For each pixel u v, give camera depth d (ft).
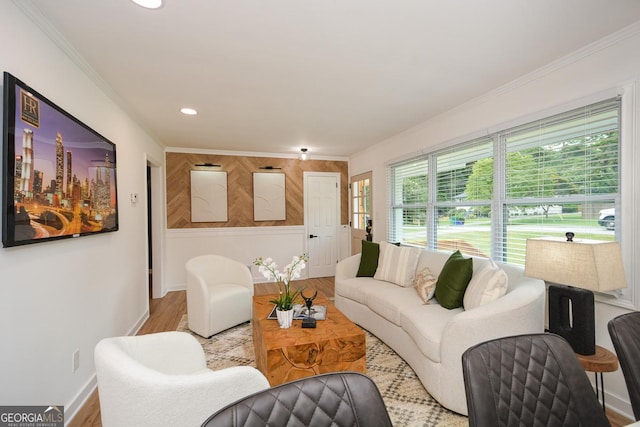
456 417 5.85
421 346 6.66
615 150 6.21
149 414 3.37
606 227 6.40
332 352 6.49
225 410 2.23
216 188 16.42
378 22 5.53
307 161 18.33
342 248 19.07
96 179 7.05
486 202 9.32
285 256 17.84
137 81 7.82
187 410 3.52
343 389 2.57
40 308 4.98
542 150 7.72
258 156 17.31
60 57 5.82
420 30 5.79
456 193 10.62
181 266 15.90
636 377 3.17
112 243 8.18
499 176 8.86
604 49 6.19
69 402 5.82
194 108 9.86
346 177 19.12
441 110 10.41
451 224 10.91
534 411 2.87
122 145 9.20
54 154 5.29
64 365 5.68
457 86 8.44
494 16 5.38
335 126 12.20
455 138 10.18
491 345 3.05
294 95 8.92
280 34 5.88
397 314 8.23
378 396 2.63
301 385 2.51
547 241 5.66
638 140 5.73
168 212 15.71
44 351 5.07
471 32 5.87
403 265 10.43
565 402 2.97
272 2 4.95
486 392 2.78
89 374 6.65
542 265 5.68
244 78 7.77
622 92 5.90
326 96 9.05
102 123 7.77
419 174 12.55
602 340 6.27
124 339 4.72
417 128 12.21
